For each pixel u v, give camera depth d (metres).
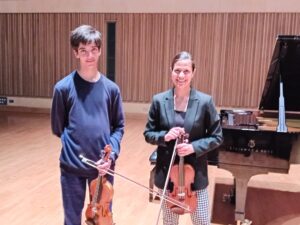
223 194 4.04
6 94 9.28
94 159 2.01
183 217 3.35
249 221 3.20
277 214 3.54
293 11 7.73
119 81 8.71
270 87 3.65
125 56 8.59
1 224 3.11
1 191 3.87
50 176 4.40
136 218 3.32
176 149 2.03
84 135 1.98
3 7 8.96
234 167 2.99
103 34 8.61
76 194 2.05
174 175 2.10
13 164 4.86
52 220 3.21
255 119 3.63
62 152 2.04
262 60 8.01
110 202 2.06
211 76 8.29
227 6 7.96
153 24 8.35
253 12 7.88
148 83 8.58
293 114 3.96
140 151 5.74
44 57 8.97
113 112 2.13
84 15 8.62
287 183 4.54
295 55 3.28
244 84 8.16
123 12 8.43
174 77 2.06
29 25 8.91
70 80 2.00
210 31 8.13
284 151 2.89
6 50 9.12
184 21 8.21
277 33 7.87
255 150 2.93
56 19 8.76
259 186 4.40
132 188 4.09
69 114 2.01
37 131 6.97
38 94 9.12
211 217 3.43
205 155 2.15
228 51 8.12
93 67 1.97
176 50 8.34
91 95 2.00
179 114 2.11
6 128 7.21
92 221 2.01
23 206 3.50
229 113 3.89
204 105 2.09
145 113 8.66
